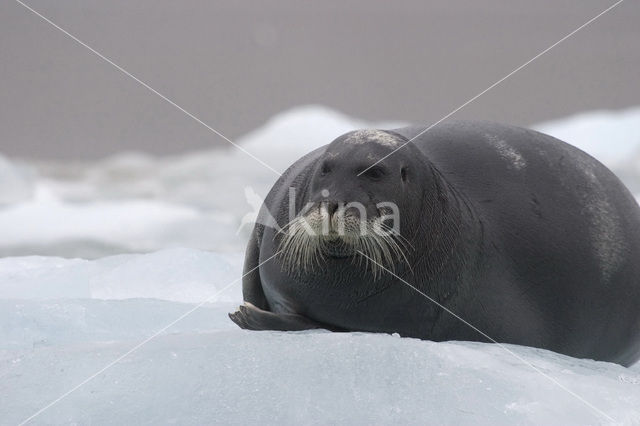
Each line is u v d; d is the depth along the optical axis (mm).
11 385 19141
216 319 26641
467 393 18516
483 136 24797
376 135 22172
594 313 24344
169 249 32969
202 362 19359
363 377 18891
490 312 22797
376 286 21656
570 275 23750
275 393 18422
